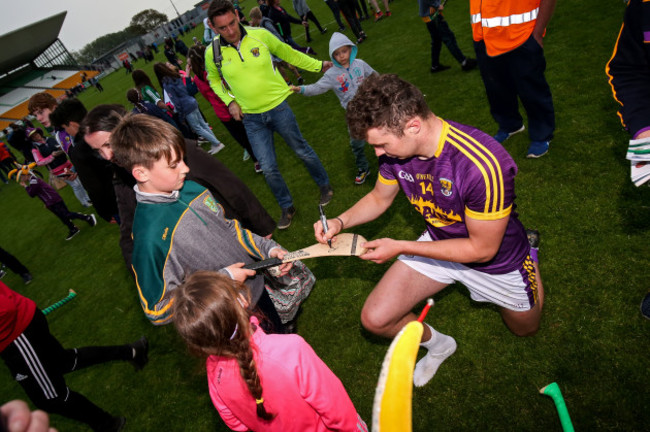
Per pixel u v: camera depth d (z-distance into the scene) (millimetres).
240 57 3096
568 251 2496
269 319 2146
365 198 2082
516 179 3197
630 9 1402
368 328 1948
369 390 2334
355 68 3299
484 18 2916
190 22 65625
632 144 1426
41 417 393
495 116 3629
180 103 5996
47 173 12867
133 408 2850
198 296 1142
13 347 2035
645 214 2494
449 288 2656
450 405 2068
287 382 1228
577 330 2113
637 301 2113
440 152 1446
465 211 1506
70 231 6527
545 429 1831
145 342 3143
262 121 3393
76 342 3885
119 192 1938
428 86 5375
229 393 1316
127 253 1978
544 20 2725
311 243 3598
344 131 5402
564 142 3312
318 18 13461
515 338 2219
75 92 41125
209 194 1838
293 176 4852
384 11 10047
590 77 3959
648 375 1833
